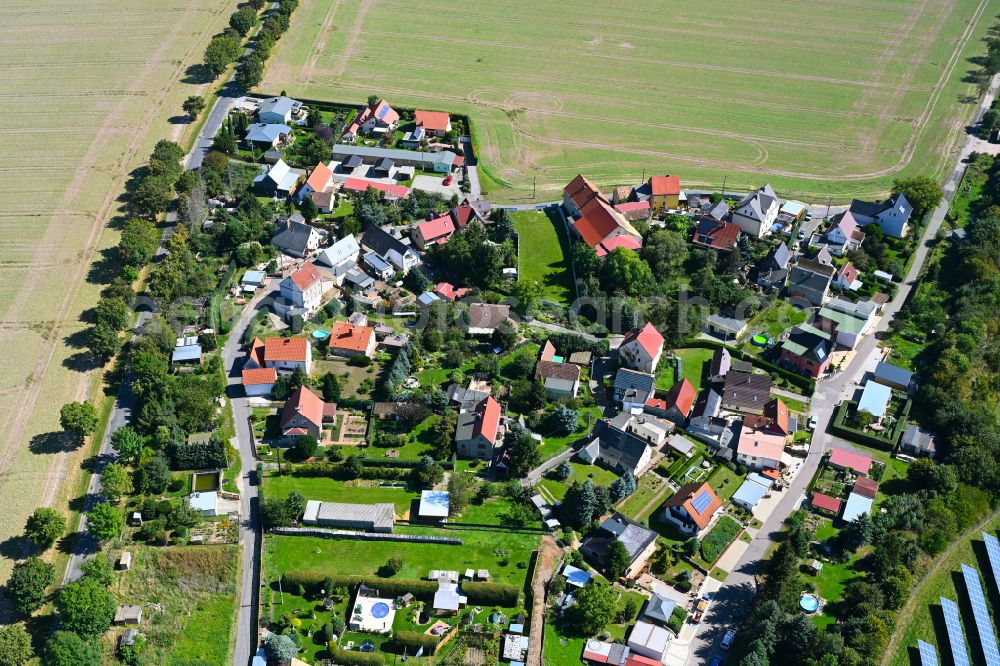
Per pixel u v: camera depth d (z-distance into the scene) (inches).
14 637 6200.8
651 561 7003.0
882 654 6348.4
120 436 7539.4
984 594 6894.7
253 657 6318.9
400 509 7357.3
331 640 6323.8
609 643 6368.1
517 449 7578.7
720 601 6707.7
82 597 6343.5
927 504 7386.8
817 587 6791.3
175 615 6663.4
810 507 7431.1
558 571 6825.8
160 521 7150.6
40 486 7524.6
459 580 6781.5
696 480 7672.2
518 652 6284.5
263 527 7160.4
